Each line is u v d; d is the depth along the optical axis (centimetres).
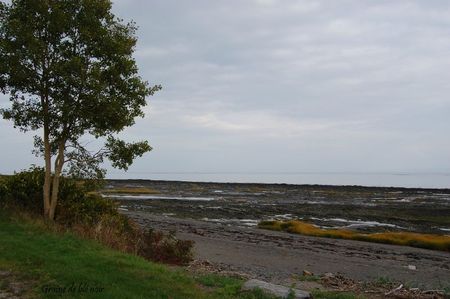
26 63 1809
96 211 2141
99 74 1791
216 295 1147
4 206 1947
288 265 2375
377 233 4259
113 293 995
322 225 4944
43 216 1894
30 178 2170
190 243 2019
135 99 1967
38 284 1052
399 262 2727
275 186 17875
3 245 1377
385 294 1448
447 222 5388
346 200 9275
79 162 1988
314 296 1269
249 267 2194
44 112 1864
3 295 973
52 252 1349
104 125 1892
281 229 4278
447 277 2280
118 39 1914
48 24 1802
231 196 10169
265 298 1157
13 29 1745
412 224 5184
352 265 2516
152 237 2034
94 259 1316
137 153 2014
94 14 1866
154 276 1219
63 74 1752
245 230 4053
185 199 8606
